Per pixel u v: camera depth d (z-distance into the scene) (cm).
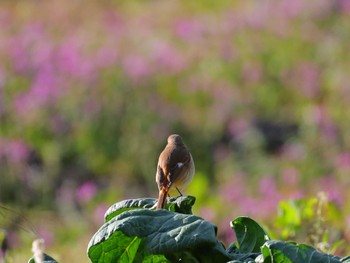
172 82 1936
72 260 1107
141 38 2194
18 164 1652
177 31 2245
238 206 1352
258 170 1652
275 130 1822
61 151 1734
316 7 2298
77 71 1861
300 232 831
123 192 1652
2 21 2355
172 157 726
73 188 1664
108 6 2619
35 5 2598
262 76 2033
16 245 1069
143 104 1803
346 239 873
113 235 500
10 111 1789
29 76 1916
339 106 1875
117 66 1895
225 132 1808
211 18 2384
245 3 2561
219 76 2039
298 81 2009
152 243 482
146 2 2692
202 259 494
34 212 1555
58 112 1786
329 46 2142
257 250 541
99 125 1769
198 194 1400
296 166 1628
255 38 2205
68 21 2411
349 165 1577
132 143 1742
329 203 863
